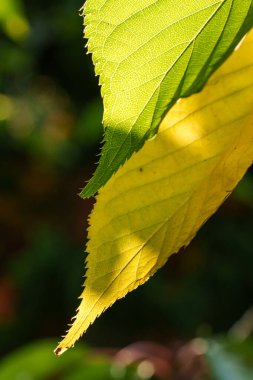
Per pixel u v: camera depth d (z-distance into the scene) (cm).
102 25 36
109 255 40
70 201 175
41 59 184
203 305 160
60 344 38
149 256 40
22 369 85
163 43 37
